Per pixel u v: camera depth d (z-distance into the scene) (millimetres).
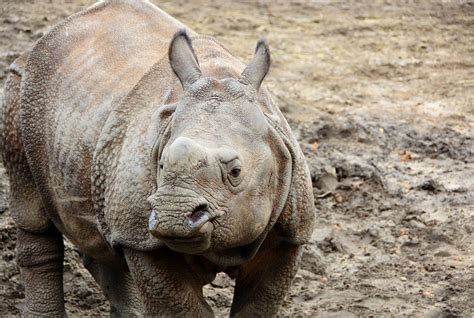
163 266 12172
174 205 10484
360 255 19328
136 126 12438
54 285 15352
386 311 16984
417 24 36562
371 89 29406
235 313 12938
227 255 11922
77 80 14062
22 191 15117
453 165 23594
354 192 21906
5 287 17562
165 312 12297
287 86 29219
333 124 25578
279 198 11852
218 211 10812
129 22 14664
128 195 12023
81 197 13570
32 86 14609
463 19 37344
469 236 20016
